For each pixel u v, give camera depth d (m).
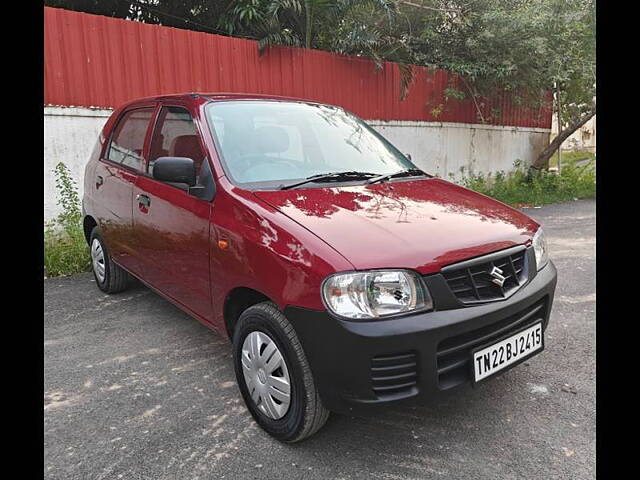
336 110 4.01
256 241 2.47
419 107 9.73
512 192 10.61
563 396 2.94
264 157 3.13
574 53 9.92
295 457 2.43
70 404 2.91
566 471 2.31
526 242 2.66
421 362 2.14
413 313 2.15
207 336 3.83
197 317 3.19
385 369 2.12
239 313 2.86
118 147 4.23
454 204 2.87
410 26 10.27
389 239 2.29
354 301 2.11
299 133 3.46
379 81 8.96
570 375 3.18
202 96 3.43
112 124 4.47
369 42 8.41
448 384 2.25
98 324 4.04
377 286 2.12
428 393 2.18
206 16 9.96
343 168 3.36
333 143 3.55
